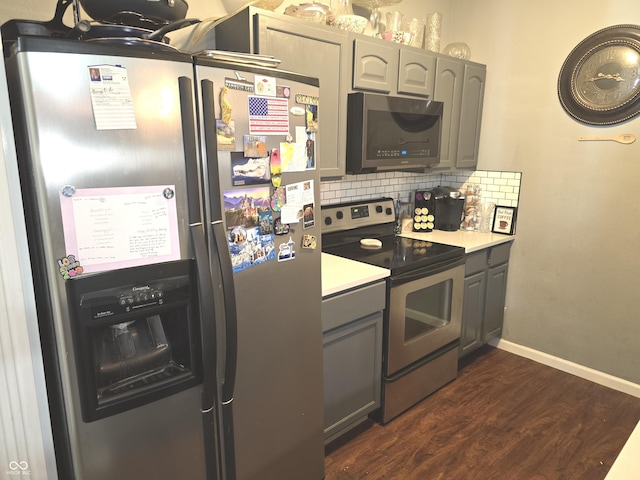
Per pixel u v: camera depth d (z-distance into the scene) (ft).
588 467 6.72
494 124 10.07
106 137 3.41
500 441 7.31
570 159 9.04
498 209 10.24
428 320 8.16
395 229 10.07
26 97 3.10
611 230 8.70
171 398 4.14
